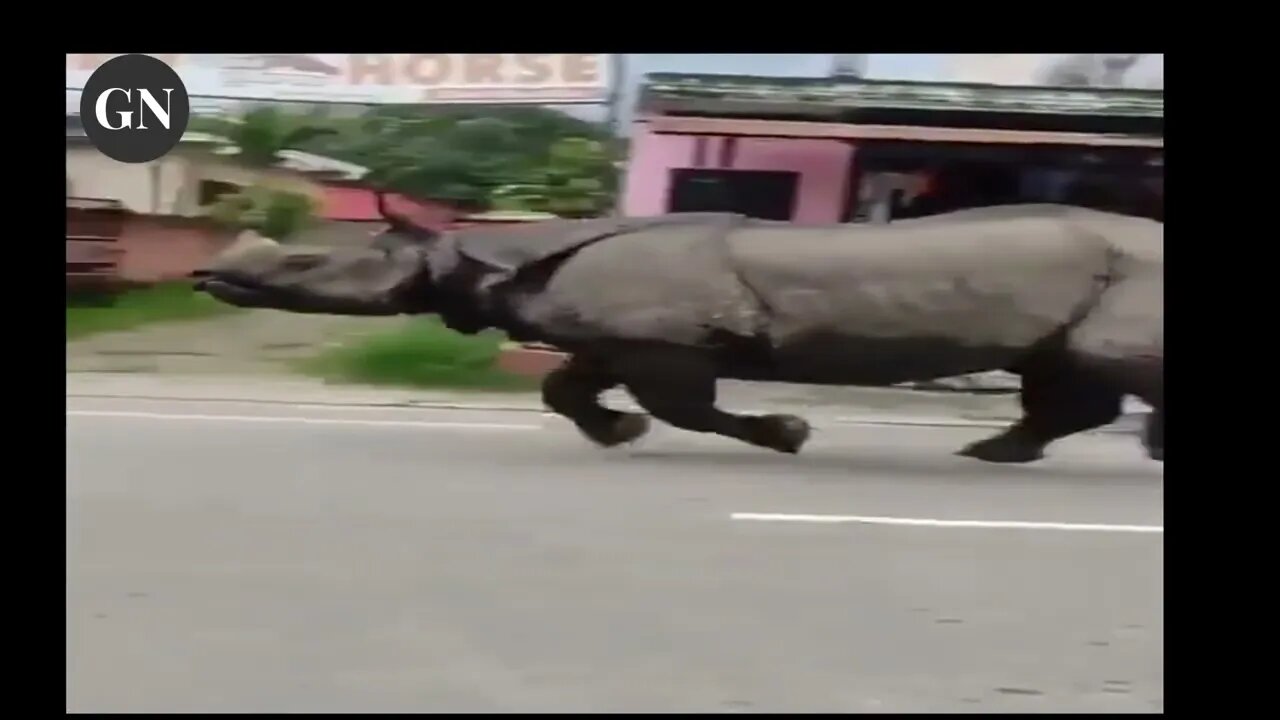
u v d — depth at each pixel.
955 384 11.07
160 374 11.53
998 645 4.30
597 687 3.80
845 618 4.57
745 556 5.43
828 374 7.82
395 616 4.46
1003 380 11.06
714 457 8.19
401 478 7.12
